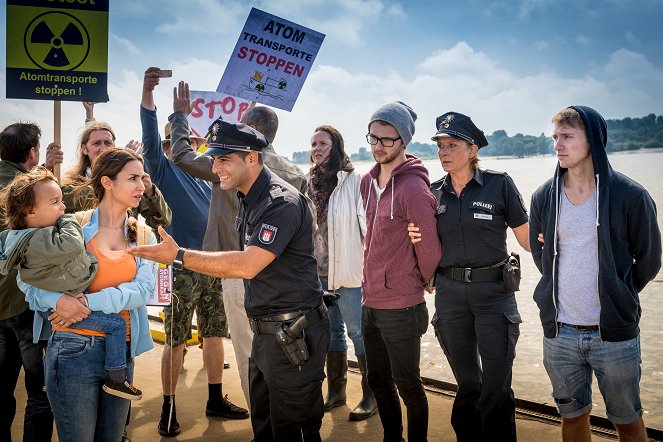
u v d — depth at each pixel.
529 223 3.62
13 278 3.68
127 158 3.27
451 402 4.90
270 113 4.54
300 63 5.22
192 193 4.89
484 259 3.76
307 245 3.34
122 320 3.17
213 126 3.28
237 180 3.28
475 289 3.75
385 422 4.11
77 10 4.61
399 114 3.86
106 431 3.22
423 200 3.72
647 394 4.81
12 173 4.19
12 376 3.92
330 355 4.95
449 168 3.79
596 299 3.27
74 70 4.63
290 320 3.26
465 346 3.88
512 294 3.82
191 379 5.66
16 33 4.55
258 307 3.32
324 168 4.95
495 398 3.71
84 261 3.07
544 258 3.45
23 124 4.33
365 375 4.80
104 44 4.66
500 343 3.72
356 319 4.79
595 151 3.22
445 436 4.33
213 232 4.37
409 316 3.78
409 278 3.79
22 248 3.03
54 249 2.97
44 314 3.31
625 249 3.23
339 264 4.75
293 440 3.35
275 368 3.29
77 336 3.09
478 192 3.81
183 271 4.57
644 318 7.04
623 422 3.29
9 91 4.56
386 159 3.86
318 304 3.37
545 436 4.23
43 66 4.59
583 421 3.45
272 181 3.33
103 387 3.13
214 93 5.85
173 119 4.41
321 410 3.39
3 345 3.83
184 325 4.59
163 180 4.73
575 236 3.32
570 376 3.38
